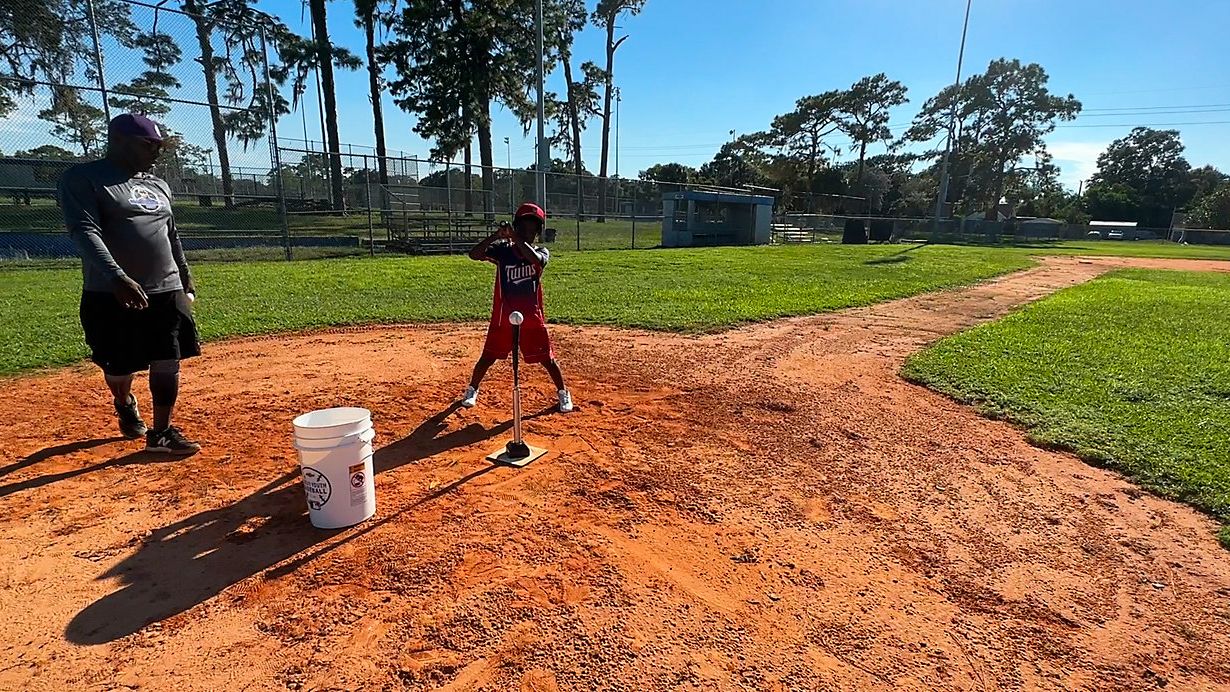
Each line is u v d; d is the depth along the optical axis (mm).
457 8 31641
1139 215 83688
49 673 2188
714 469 4031
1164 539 3295
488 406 5180
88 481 3654
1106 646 2486
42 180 17109
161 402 3969
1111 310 11148
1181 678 2320
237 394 5359
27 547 2963
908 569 2979
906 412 5273
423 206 27094
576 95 48406
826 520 3418
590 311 9516
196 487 3613
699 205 28578
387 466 3957
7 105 14352
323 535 3121
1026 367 6637
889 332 8883
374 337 7695
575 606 2609
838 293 12398
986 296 13570
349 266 15203
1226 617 2674
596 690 2168
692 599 2691
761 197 30828
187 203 22875
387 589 2693
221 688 2141
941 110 58531
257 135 17922
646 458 4180
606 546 3076
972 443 4590
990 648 2457
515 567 2873
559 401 5098
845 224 38812
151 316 3871
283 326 8016
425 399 5309
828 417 5098
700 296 11219
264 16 26406
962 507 3609
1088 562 3072
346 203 27531
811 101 59219
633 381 6016
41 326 7414
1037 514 3541
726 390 5793
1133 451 4332
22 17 16062
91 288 3742
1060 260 26516
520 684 2182
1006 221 51938
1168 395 5648
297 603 2592
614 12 47656
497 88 33688
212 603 2584
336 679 2188
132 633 2402
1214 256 35000
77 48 16297
